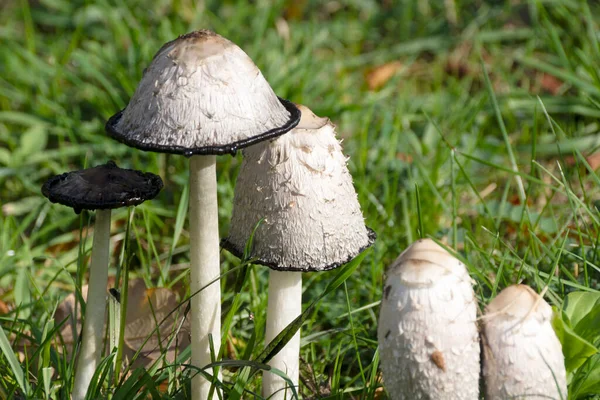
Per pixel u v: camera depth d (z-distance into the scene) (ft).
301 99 2.72
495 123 2.81
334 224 1.78
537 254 2.14
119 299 1.90
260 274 2.20
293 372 1.87
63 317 2.09
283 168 1.76
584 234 2.22
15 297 2.09
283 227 1.77
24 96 2.86
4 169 2.52
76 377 1.82
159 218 2.46
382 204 2.43
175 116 1.65
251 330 2.12
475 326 1.68
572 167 2.54
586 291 1.92
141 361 1.98
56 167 2.57
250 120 1.67
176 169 2.52
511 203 2.45
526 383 1.68
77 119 2.62
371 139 2.59
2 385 1.83
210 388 1.78
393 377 1.68
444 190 2.45
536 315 1.69
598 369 1.82
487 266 2.12
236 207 1.80
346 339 2.06
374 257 2.22
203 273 1.77
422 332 1.66
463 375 1.67
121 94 2.76
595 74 2.61
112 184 1.75
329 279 2.20
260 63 2.85
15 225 2.38
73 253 2.35
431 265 1.66
